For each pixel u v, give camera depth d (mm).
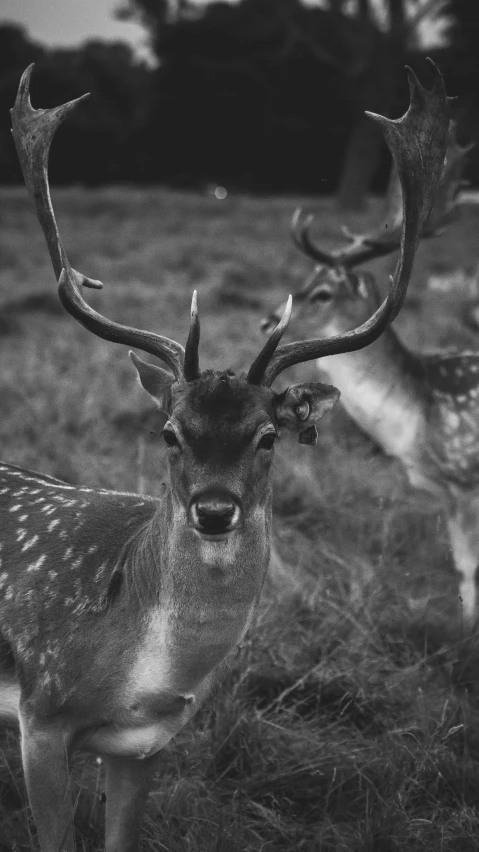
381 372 6297
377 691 4848
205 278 17469
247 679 4766
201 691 3482
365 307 6957
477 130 34531
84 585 3475
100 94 50781
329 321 6977
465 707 4605
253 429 3146
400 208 7230
